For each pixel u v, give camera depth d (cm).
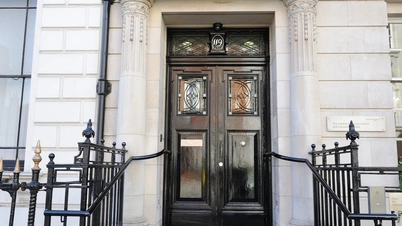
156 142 438
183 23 491
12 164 477
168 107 493
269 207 462
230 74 498
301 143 406
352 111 434
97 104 450
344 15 451
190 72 501
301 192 399
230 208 471
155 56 453
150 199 425
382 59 443
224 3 457
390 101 435
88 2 471
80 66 460
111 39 461
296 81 420
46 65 463
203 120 491
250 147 485
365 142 427
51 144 447
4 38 509
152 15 461
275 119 447
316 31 436
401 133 461
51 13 473
